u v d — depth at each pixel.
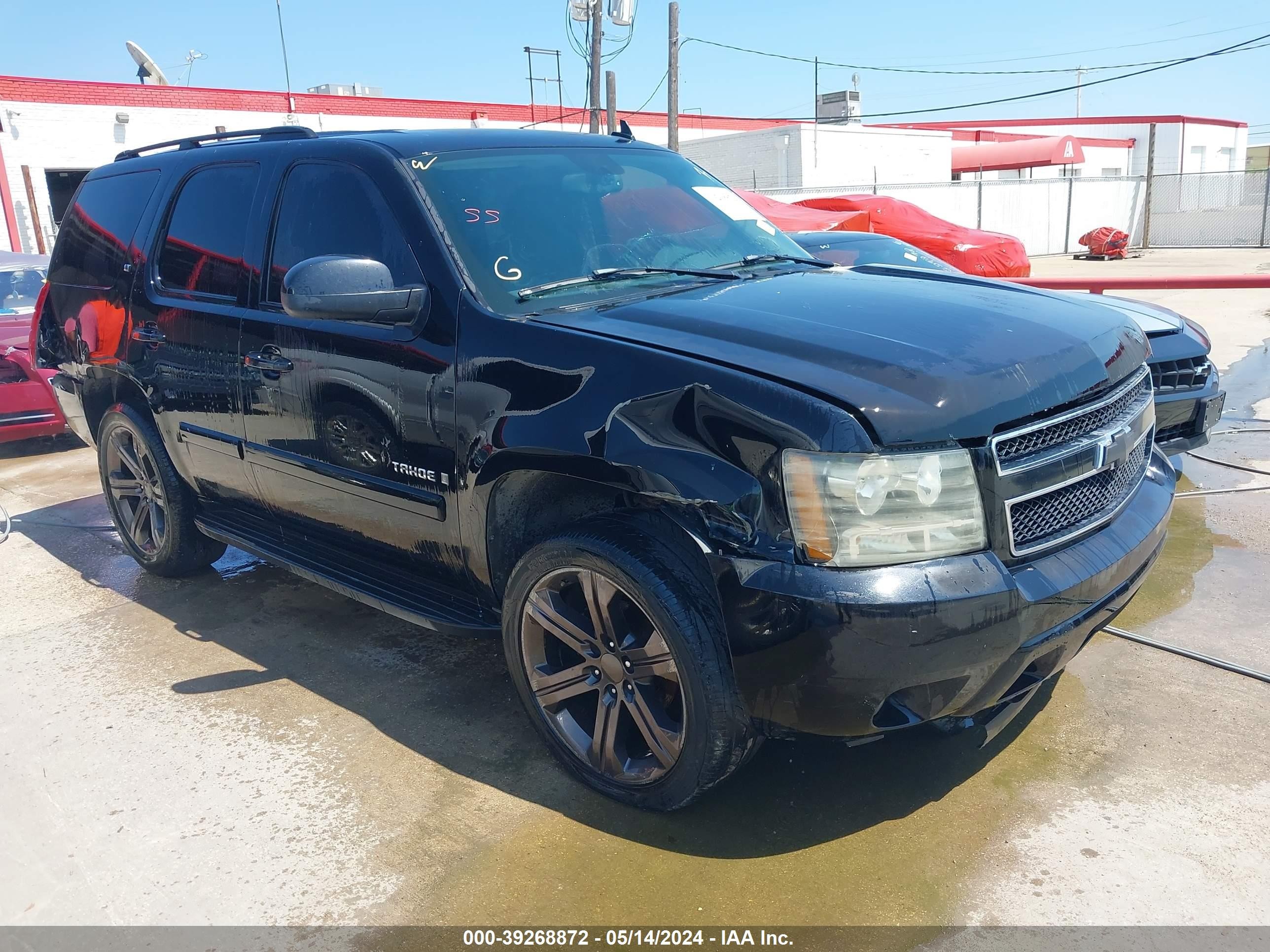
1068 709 3.17
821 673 2.22
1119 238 27.86
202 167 4.02
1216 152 46.62
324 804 2.84
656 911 2.35
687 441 2.35
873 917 2.30
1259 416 6.93
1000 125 46.41
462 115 29.19
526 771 2.96
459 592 3.15
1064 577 2.38
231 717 3.37
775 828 2.64
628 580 2.46
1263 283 8.09
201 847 2.68
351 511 3.31
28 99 20.81
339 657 3.80
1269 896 2.31
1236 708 3.13
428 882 2.49
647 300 2.88
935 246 15.24
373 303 2.85
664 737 2.56
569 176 3.43
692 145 31.28
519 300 2.89
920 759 2.94
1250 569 4.23
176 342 3.92
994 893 2.36
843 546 2.20
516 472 2.70
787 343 2.46
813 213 13.30
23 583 4.78
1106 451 2.55
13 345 7.00
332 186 3.36
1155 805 2.66
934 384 2.29
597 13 19.72
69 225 4.82
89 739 3.27
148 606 4.40
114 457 4.68
